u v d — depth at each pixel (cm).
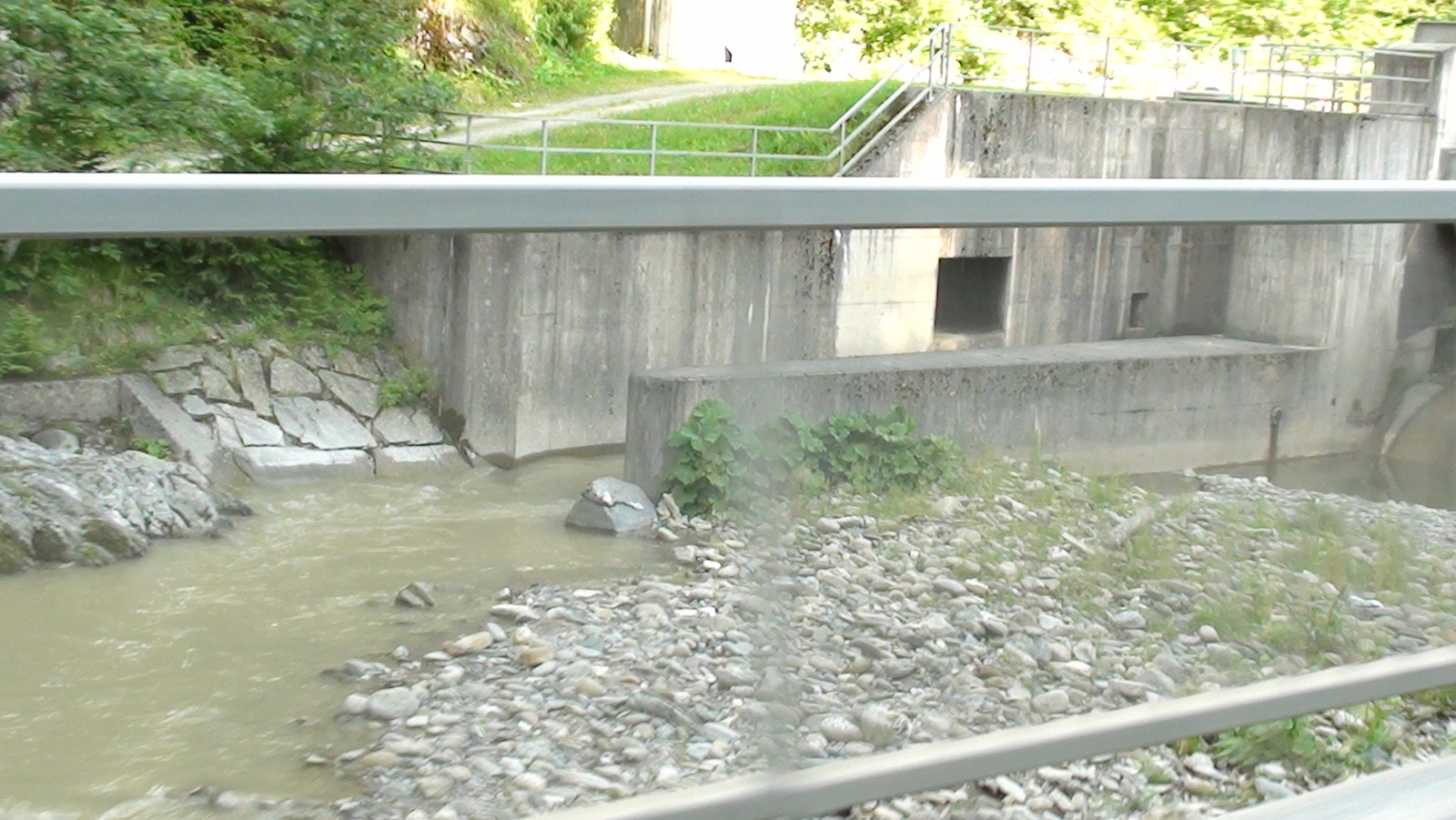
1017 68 3588
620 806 125
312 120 1756
